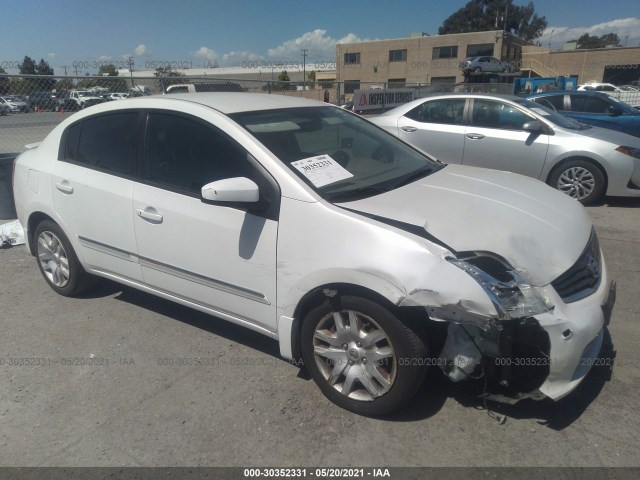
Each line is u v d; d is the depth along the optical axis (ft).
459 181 10.89
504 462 7.93
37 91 26.81
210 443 8.55
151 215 10.78
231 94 12.21
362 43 190.19
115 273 12.37
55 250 13.85
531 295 7.73
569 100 35.63
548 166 22.74
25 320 13.02
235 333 12.13
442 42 175.63
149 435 8.78
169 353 11.30
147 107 11.40
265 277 9.41
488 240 8.23
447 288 7.59
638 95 83.61
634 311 12.49
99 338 12.03
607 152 21.57
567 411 8.96
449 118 25.07
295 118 11.34
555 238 8.82
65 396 9.91
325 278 8.59
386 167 11.16
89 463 8.22
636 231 18.93
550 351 7.79
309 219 8.82
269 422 8.99
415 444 8.36
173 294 11.28
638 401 9.15
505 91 91.81
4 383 10.39
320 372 9.33
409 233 8.17
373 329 8.61
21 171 13.94
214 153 10.14
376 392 8.70
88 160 12.36
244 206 9.22
